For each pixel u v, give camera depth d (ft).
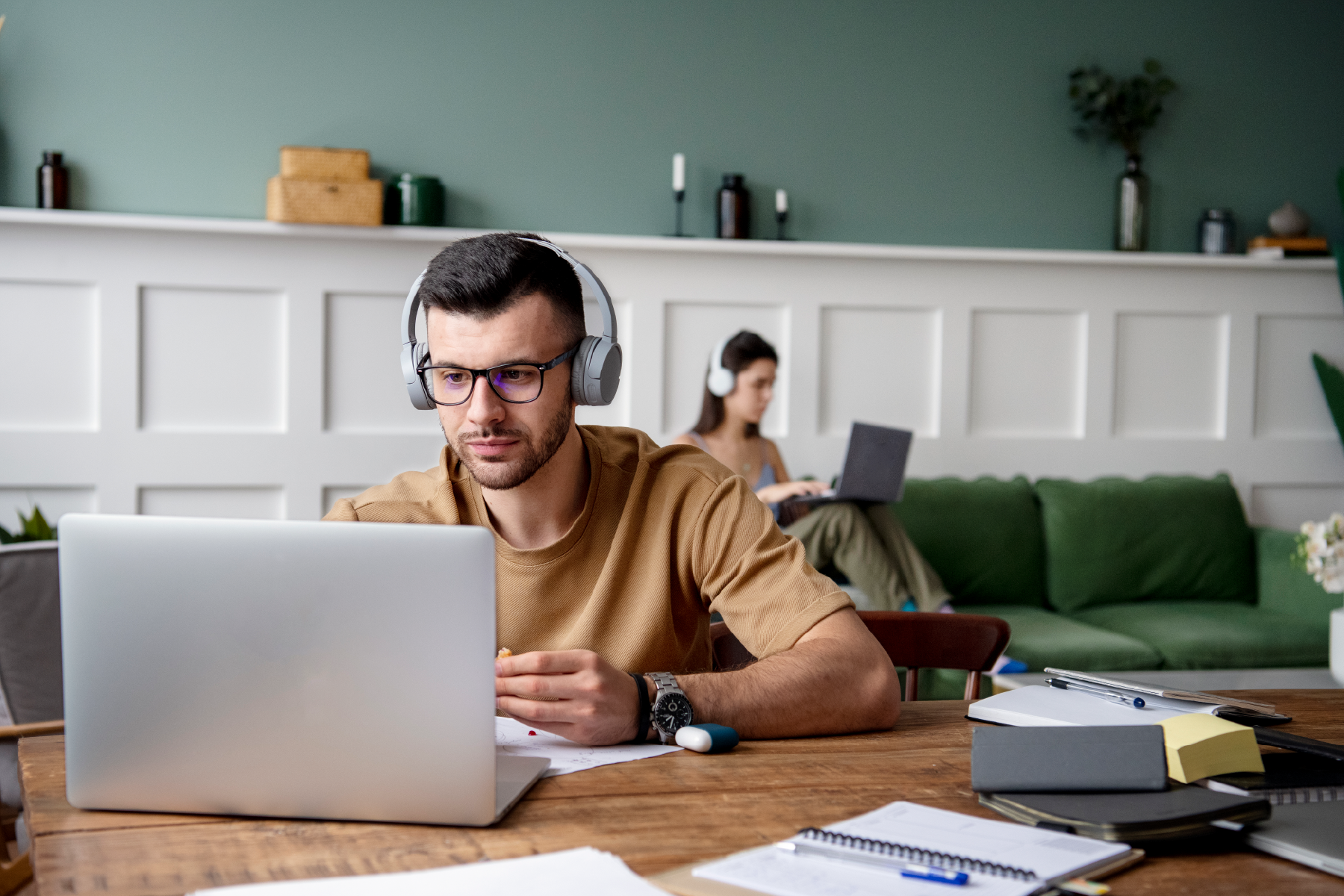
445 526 2.85
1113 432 12.76
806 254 11.85
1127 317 12.73
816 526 10.29
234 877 2.56
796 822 2.92
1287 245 12.72
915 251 11.87
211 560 2.92
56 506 10.64
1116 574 11.60
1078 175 12.75
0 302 10.44
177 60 10.82
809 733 3.80
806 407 12.06
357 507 4.50
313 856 2.69
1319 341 13.15
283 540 2.89
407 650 2.86
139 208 10.81
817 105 12.15
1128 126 12.54
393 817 2.90
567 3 11.57
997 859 2.60
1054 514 11.73
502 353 3.84
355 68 11.19
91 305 10.62
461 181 11.46
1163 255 12.42
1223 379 12.96
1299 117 13.28
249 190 11.03
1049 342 12.57
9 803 5.94
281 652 2.91
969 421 12.44
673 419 11.82
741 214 11.71
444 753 2.86
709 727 3.58
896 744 3.71
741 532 4.44
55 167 10.43
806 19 12.06
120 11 10.68
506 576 4.41
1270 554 11.82
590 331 11.54
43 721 6.31
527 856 2.68
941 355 12.31
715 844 2.76
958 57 12.41
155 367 10.78
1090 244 12.82
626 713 3.57
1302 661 10.40
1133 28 12.78
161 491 10.85
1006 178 12.59
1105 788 3.02
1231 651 10.25
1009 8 12.48
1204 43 12.96
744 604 4.29
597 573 4.44
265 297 10.96
